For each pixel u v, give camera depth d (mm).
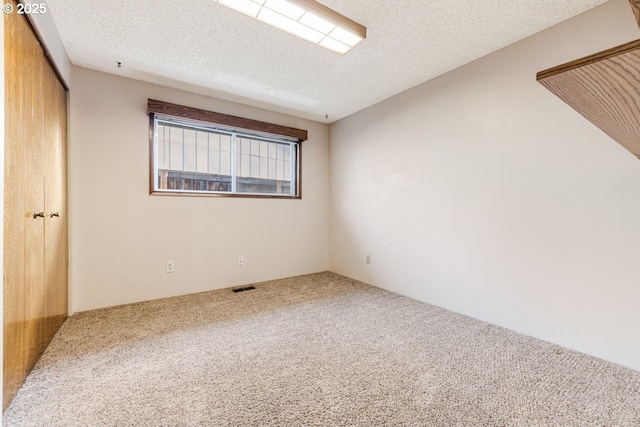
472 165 2453
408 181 3037
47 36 1769
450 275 2643
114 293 2682
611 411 1330
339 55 2344
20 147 1431
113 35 2070
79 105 2490
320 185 4152
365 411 1329
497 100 2273
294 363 1735
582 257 1861
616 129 949
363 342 2010
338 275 3975
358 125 3686
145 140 2816
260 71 2613
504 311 2258
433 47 2234
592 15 1797
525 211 2123
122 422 1247
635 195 1667
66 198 2369
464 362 1750
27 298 1539
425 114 2846
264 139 3703
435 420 1273
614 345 1740
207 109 3154
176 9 1800
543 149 2023
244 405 1364
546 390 1483
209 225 3209
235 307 2688
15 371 1394
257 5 1743
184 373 1619
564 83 632
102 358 1763
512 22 1938
